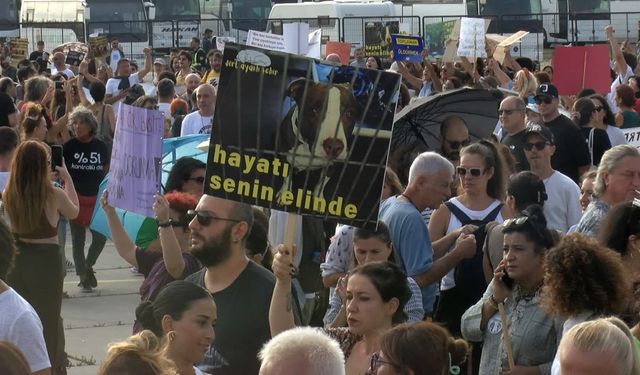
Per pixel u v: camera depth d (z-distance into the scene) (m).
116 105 33.94
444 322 14.20
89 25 75.88
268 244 13.70
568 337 7.94
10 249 10.93
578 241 10.29
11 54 55.97
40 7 78.88
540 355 11.09
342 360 7.93
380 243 12.59
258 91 10.72
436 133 19.45
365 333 10.65
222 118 10.72
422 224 13.57
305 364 7.72
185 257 12.87
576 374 7.83
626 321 10.23
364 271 10.68
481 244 14.08
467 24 35.28
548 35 76.12
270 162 10.79
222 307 11.12
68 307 23.17
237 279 11.22
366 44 45.69
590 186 15.42
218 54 37.44
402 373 8.90
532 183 14.30
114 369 8.02
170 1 77.25
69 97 30.77
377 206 10.84
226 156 10.76
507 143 19.62
